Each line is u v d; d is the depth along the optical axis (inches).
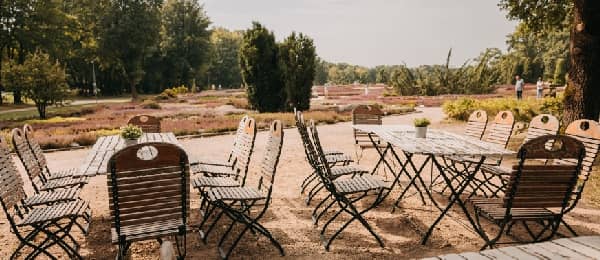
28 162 187.9
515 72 2130.9
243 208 202.8
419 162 320.8
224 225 187.6
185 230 128.3
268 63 842.2
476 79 1380.4
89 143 440.1
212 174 204.4
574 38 303.7
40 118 810.8
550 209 167.0
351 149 383.9
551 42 2640.3
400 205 213.3
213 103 1194.0
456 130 495.5
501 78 2160.4
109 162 115.6
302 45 815.1
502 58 2169.0
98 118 754.8
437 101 1083.3
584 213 195.6
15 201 150.5
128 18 1756.9
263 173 179.6
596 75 296.8
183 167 125.4
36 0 1514.5
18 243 170.4
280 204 217.9
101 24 1786.4
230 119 636.7
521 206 141.9
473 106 605.6
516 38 475.5
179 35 2370.8
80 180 193.0
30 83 781.9
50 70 811.4
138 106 1042.1
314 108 895.7
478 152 159.8
